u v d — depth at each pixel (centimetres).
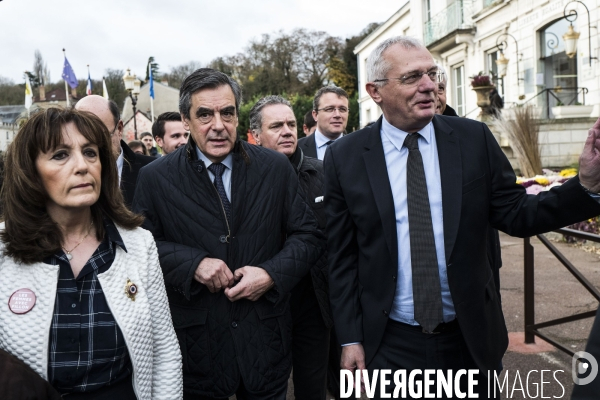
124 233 187
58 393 158
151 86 2567
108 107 317
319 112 457
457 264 207
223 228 232
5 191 170
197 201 232
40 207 172
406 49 209
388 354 221
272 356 232
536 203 202
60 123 168
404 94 207
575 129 1232
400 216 215
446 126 220
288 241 244
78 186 168
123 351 172
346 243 231
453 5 2006
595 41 1297
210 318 228
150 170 243
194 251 225
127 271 179
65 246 175
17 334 161
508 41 1670
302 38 4584
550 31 1489
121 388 173
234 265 231
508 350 396
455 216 206
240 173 236
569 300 498
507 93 1702
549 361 375
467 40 1897
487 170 213
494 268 239
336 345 330
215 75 230
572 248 729
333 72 4556
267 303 234
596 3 1282
